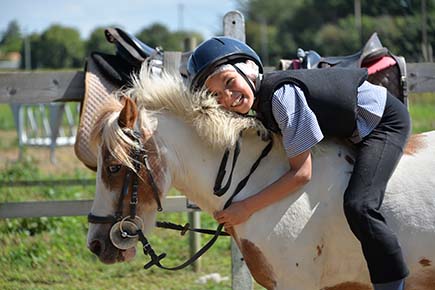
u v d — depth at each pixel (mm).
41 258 13531
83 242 14477
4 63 126562
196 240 12758
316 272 6969
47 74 10297
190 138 7113
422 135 7512
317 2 104000
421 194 6918
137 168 6840
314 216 6922
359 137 6988
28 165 22625
